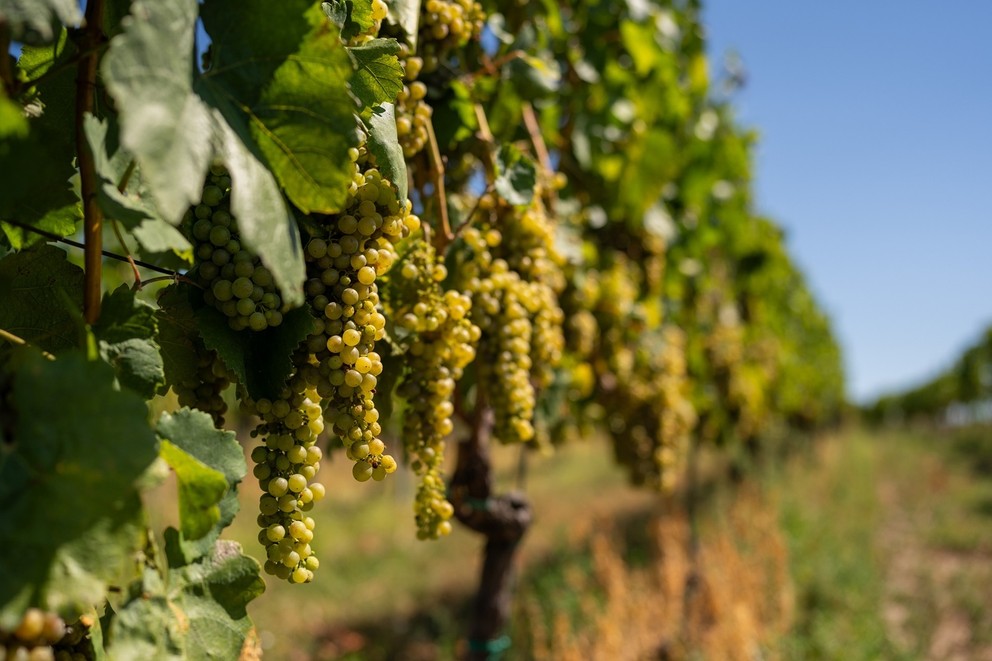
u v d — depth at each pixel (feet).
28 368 3.38
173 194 3.32
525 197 7.56
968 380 135.03
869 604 29.14
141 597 4.04
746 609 21.08
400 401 7.07
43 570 3.21
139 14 3.36
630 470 14.96
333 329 4.73
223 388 5.32
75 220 4.74
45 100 4.87
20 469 3.28
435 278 6.39
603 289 14.02
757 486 42.47
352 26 5.21
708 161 19.60
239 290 4.41
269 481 4.52
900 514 53.16
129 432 3.45
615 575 21.93
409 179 7.94
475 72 9.16
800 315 51.57
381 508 45.01
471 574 32.17
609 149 14.96
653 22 14.17
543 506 45.78
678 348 17.92
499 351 7.61
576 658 18.28
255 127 3.98
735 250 26.50
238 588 4.45
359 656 23.85
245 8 3.92
